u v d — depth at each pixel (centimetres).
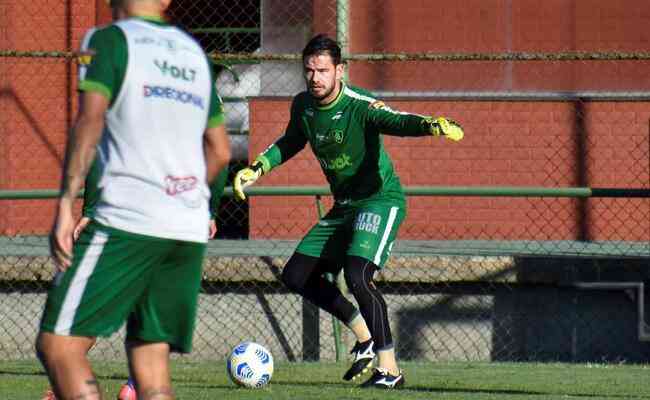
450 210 4131
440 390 2519
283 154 2681
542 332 3503
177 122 1441
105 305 1444
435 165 4141
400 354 3512
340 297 2700
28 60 4547
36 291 3519
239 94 4409
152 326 1519
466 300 3509
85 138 1377
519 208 4125
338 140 2573
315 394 2400
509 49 4200
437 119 2395
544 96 4134
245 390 2470
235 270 3475
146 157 1424
